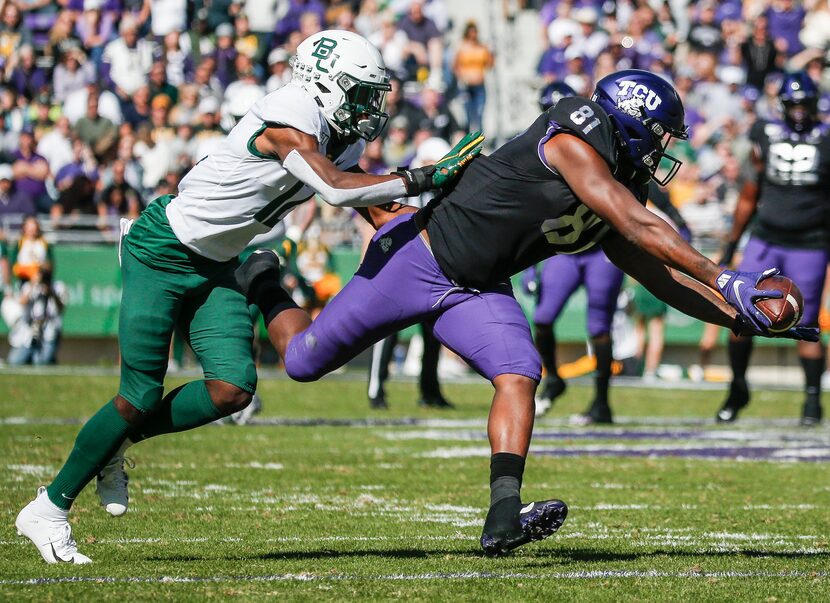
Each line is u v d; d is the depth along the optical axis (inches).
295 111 551.5
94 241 1888.5
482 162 554.3
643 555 585.0
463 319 558.3
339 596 478.3
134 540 613.3
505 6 2519.7
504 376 548.7
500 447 536.4
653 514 724.7
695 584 514.0
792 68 2303.2
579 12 2282.2
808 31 2385.6
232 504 738.8
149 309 556.7
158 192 1843.0
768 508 753.0
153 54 2181.3
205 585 495.8
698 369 2021.4
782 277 520.4
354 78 563.8
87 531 638.5
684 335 2009.1
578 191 531.8
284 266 1242.0
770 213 1264.8
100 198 1913.1
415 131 2048.5
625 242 589.3
